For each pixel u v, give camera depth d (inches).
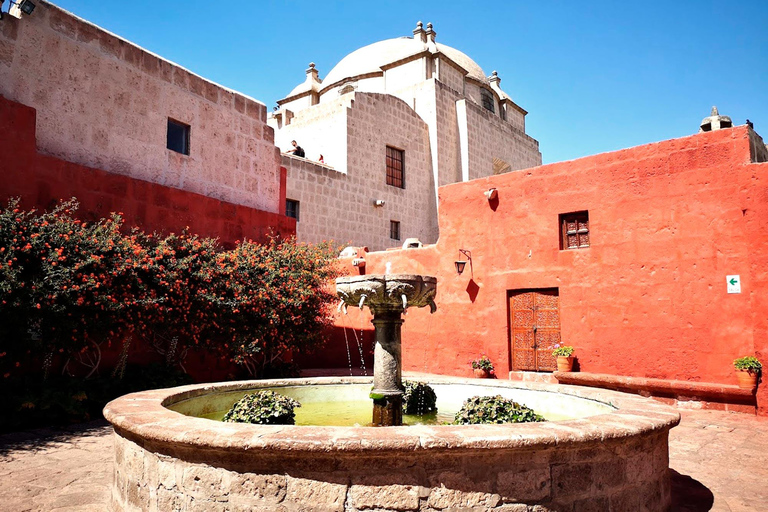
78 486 177.6
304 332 408.5
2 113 282.0
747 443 243.9
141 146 375.2
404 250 504.4
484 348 434.9
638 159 364.2
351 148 767.7
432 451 115.0
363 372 510.9
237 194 452.1
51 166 305.6
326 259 443.2
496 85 1148.5
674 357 338.6
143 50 382.9
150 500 133.4
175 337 340.5
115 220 314.7
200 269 345.7
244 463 119.4
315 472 116.3
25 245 252.5
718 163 330.6
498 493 118.3
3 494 168.7
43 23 322.0
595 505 128.5
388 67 947.3
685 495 173.5
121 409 152.1
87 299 271.0
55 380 281.1
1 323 239.9
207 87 432.1
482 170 964.0
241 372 405.4
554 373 379.6
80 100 339.3
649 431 136.3
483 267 442.3
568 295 390.3
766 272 307.3
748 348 311.9
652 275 351.9
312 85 1034.1
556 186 403.5
